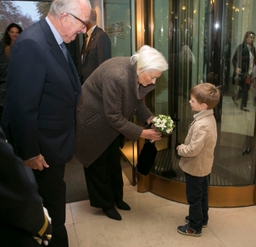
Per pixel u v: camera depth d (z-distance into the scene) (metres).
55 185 1.47
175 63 2.20
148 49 1.65
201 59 2.06
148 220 2.07
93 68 2.64
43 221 0.79
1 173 0.66
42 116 1.34
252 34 1.97
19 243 0.73
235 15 1.92
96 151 1.87
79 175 2.84
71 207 2.27
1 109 2.71
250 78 2.05
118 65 1.70
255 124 2.11
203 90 1.67
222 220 2.04
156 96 2.36
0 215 0.67
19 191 0.68
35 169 1.39
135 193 2.47
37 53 1.22
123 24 2.75
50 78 1.28
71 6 1.27
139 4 2.20
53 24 1.31
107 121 1.77
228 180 2.21
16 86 1.20
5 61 2.59
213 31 1.96
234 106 2.08
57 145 1.39
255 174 2.19
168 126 1.77
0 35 3.66
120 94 1.68
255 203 2.21
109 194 2.08
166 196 2.36
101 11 3.25
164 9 2.16
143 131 1.78
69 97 1.36
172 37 2.16
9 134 1.31
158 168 2.40
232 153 2.16
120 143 2.13
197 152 1.69
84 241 1.84
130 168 2.63
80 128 1.80
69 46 3.73
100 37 2.56
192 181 1.80
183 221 2.05
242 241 1.82
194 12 2.01
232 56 2.00
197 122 1.72
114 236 1.89
